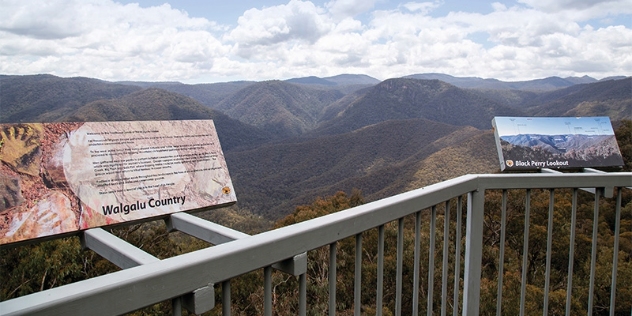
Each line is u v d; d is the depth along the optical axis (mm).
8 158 1028
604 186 1641
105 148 1214
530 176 1557
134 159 1266
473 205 1527
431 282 1321
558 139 2611
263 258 783
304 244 860
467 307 1595
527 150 2529
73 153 1150
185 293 677
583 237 11797
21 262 5504
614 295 1736
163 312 4398
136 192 1234
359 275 1042
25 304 528
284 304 7672
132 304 619
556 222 11633
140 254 897
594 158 2588
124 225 1205
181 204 1323
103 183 1179
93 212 1140
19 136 1056
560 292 9703
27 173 1050
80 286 579
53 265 5402
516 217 10477
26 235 1023
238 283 8375
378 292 1106
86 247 1114
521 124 2627
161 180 1299
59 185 1100
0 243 984
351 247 10555
